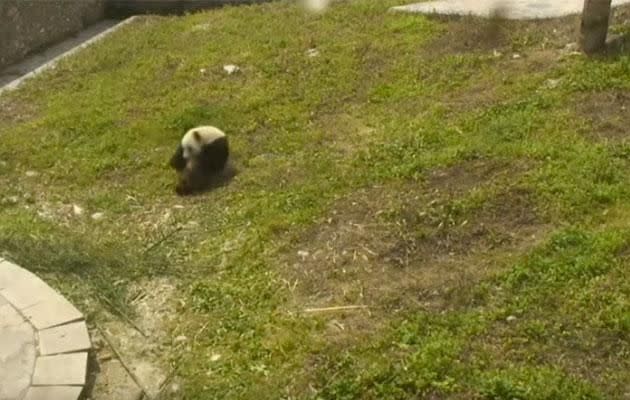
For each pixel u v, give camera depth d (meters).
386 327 4.79
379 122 7.27
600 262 4.99
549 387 4.19
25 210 6.55
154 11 11.56
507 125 6.70
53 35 10.57
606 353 4.42
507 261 5.17
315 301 5.12
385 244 5.52
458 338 4.61
